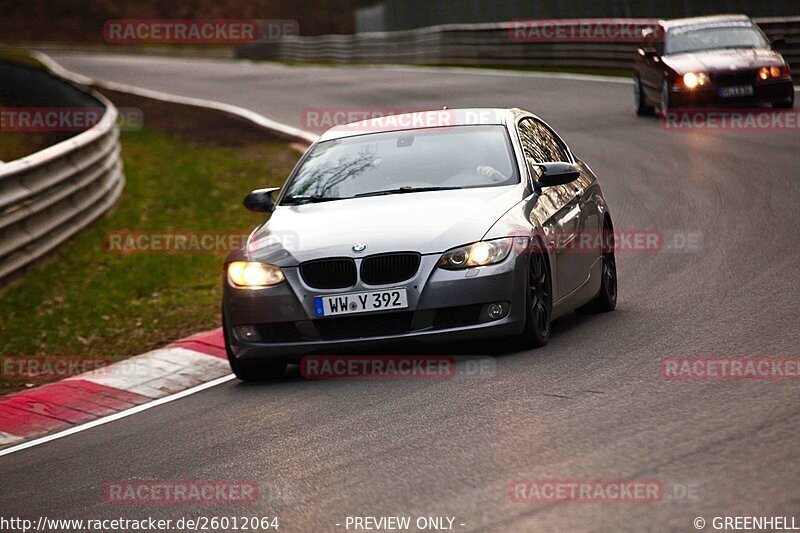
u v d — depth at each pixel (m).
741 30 72.19
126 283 41.94
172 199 57.94
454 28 126.81
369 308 25.05
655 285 33.62
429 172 28.20
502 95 90.31
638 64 73.69
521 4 124.81
